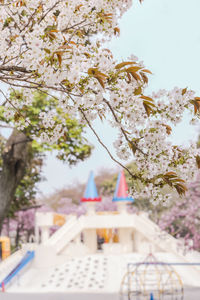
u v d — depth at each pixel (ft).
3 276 58.95
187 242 68.39
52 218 66.64
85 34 10.55
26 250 70.08
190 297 44.01
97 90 8.38
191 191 72.02
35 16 11.22
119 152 9.00
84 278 55.47
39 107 45.80
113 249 69.77
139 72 8.46
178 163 8.93
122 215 70.18
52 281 55.36
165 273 55.31
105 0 10.11
